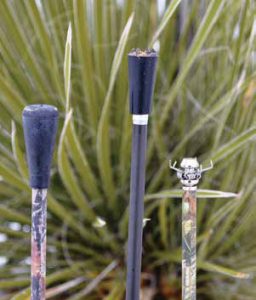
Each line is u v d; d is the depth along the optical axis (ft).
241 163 1.65
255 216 1.66
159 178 1.63
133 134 1.23
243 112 1.60
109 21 1.68
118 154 1.72
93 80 1.61
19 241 1.68
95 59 1.63
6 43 1.62
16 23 1.57
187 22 1.70
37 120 1.12
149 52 1.18
